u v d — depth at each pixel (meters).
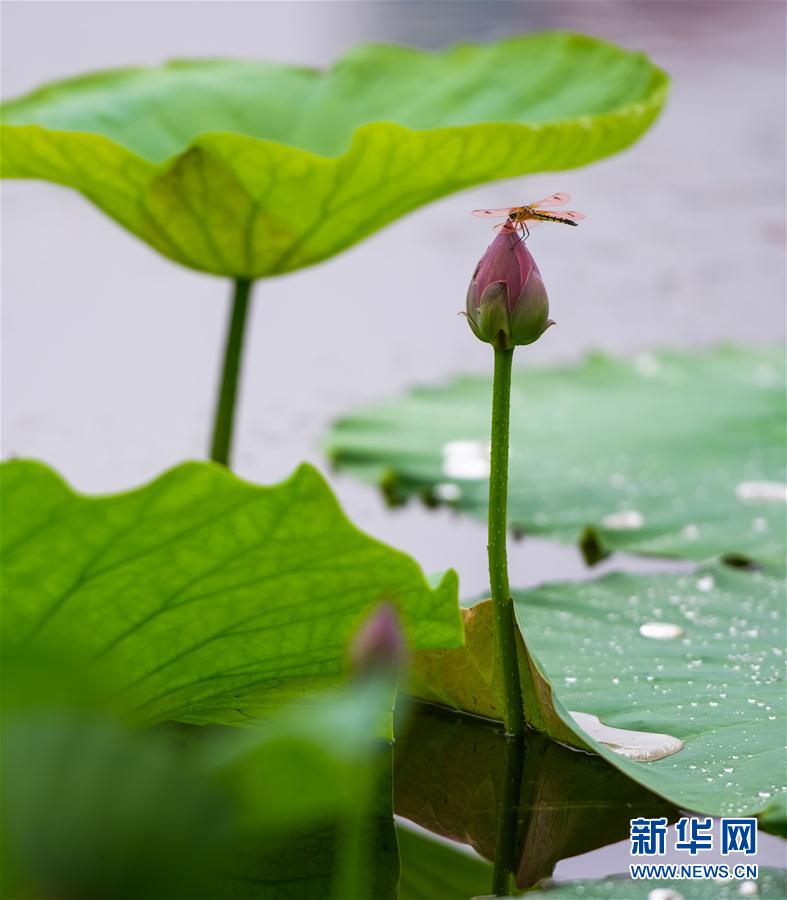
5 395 4.31
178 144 3.69
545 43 3.81
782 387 4.10
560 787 2.97
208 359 4.85
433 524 3.54
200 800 2.04
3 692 1.90
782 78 9.54
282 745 2.10
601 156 3.35
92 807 1.92
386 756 3.00
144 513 2.74
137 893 1.96
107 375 4.59
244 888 2.86
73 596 2.77
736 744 2.94
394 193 3.32
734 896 2.81
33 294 5.57
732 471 3.56
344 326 5.39
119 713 2.84
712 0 11.17
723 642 3.10
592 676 3.04
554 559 3.46
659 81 3.47
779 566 3.26
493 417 2.94
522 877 2.89
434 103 3.84
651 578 3.23
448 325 5.41
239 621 2.82
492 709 3.02
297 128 3.87
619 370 4.50
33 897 1.90
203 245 3.40
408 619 2.82
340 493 3.63
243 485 2.74
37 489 2.72
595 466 3.61
